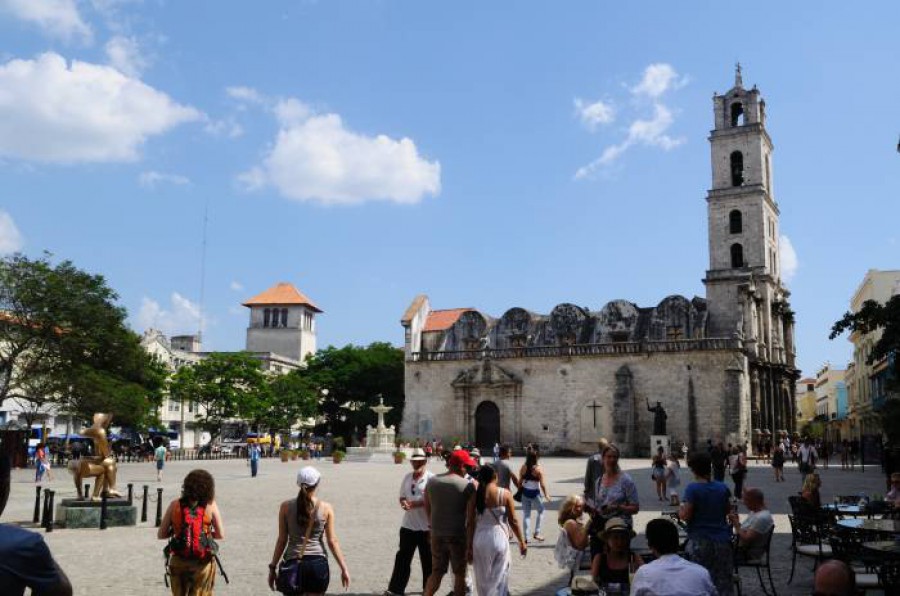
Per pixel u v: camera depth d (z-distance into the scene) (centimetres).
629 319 7806
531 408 7588
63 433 8350
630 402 7031
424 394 8150
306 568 980
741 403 6656
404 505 1336
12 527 457
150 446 6975
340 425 10169
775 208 8112
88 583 1462
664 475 3006
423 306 8812
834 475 4712
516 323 8250
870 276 8344
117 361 6181
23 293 5450
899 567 1012
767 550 1364
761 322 7575
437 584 1129
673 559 798
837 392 13725
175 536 952
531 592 1398
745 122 7706
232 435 10962
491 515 1120
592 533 1227
